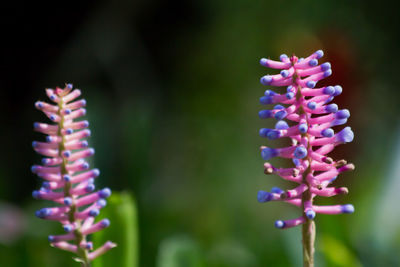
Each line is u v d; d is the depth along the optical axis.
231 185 2.42
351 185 1.72
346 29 2.57
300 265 1.16
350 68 2.00
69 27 2.97
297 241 1.16
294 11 2.60
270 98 0.89
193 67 2.83
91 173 0.90
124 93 2.85
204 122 2.65
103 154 1.70
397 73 2.62
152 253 1.33
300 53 2.46
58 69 2.89
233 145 2.57
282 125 0.88
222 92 2.72
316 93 0.88
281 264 1.26
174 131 2.74
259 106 2.64
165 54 3.01
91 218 0.90
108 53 2.83
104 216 0.99
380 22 2.65
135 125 1.33
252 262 1.35
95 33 2.83
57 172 0.90
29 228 1.39
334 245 1.06
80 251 0.90
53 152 0.90
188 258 1.07
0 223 1.52
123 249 0.99
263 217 2.20
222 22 2.73
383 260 1.32
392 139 1.89
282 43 2.56
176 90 2.91
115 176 1.71
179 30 3.00
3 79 3.03
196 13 2.95
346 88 1.99
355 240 1.33
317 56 0.88
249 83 2.69
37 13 2.96
